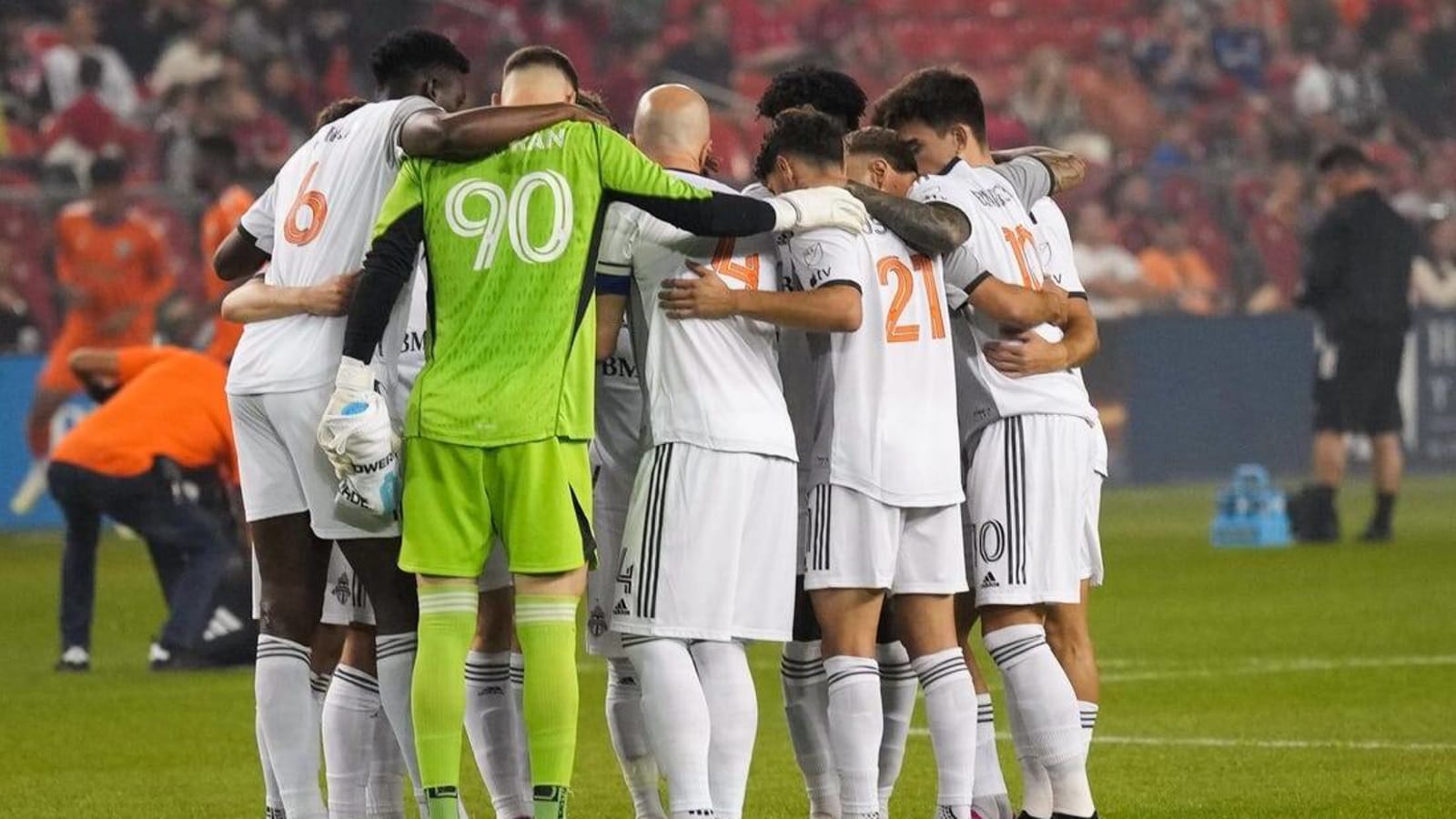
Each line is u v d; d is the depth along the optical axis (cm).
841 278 2164
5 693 3775
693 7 9412
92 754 3103
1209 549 6322
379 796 2345
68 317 6612
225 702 3647
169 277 6650
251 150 7962
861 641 2220
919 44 10000
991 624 2316
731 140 8912
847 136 2323
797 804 2642
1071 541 2302
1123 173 8919
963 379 2339
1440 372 8825
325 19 8569
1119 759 2931
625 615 2155
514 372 2092
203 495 4125
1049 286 2345
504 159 2112
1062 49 10200
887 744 2452
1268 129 10038
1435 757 2900
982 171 2375
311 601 2244
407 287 2209
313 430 2192
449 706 2088
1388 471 6425
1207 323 8294
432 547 2095
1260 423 8412
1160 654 4122
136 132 7888
